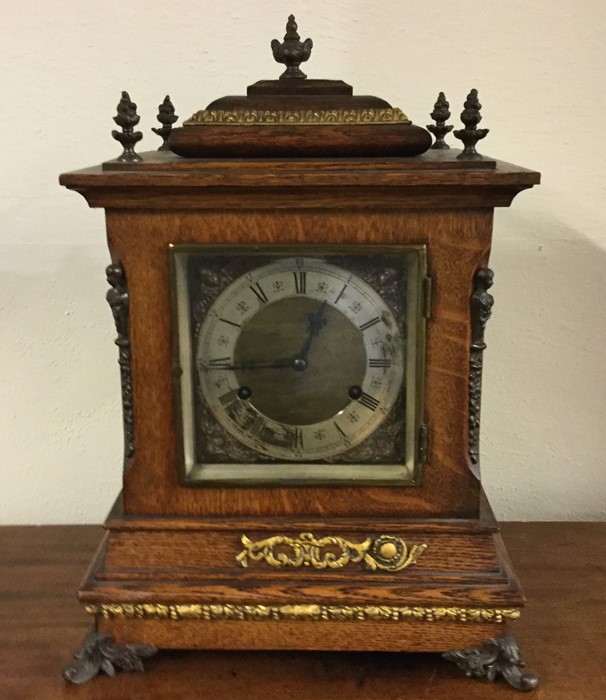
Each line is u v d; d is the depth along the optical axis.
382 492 0.71
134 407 0.71
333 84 0.71
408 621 0.71
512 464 1.08
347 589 0.71
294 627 0.72
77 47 0.97
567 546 0.98
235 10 0.97
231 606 0.71
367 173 0.63
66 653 0.77
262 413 0.71
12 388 1.05
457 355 0.69
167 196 0.65
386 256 0.67
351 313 0.69
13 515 1.09
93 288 1.03
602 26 0.96
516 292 1.03
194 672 0.74
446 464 0.71
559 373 1.05
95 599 0.71
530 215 1.01
